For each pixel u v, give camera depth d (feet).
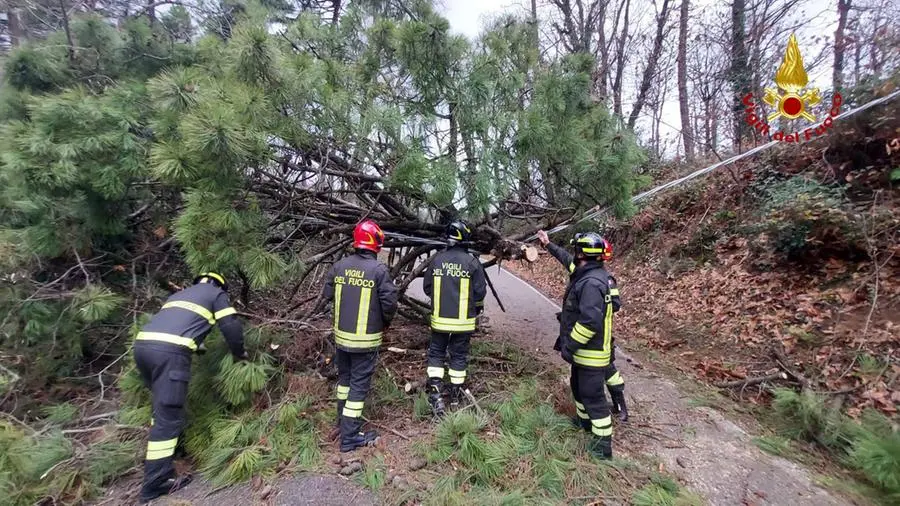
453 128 10.23
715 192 23.21
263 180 9.81
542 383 12.25
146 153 9.76
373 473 7.97
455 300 10.37
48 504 7.50
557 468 8.17
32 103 11.98
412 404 10.73
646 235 26.08
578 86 10.57
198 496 7.67
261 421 9.04
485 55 10.34
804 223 15.96
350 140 9.65
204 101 8.01
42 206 9.98
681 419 10.85
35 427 9.46
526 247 11.72
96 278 11.46
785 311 14.93
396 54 10.12
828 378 11.63
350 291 9.18
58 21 16.66
